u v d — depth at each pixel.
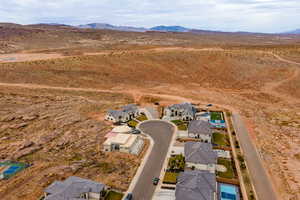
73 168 45.31
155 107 84.25
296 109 82.19
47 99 84.75
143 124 68.69
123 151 52.94
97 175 44.00
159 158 50.50
